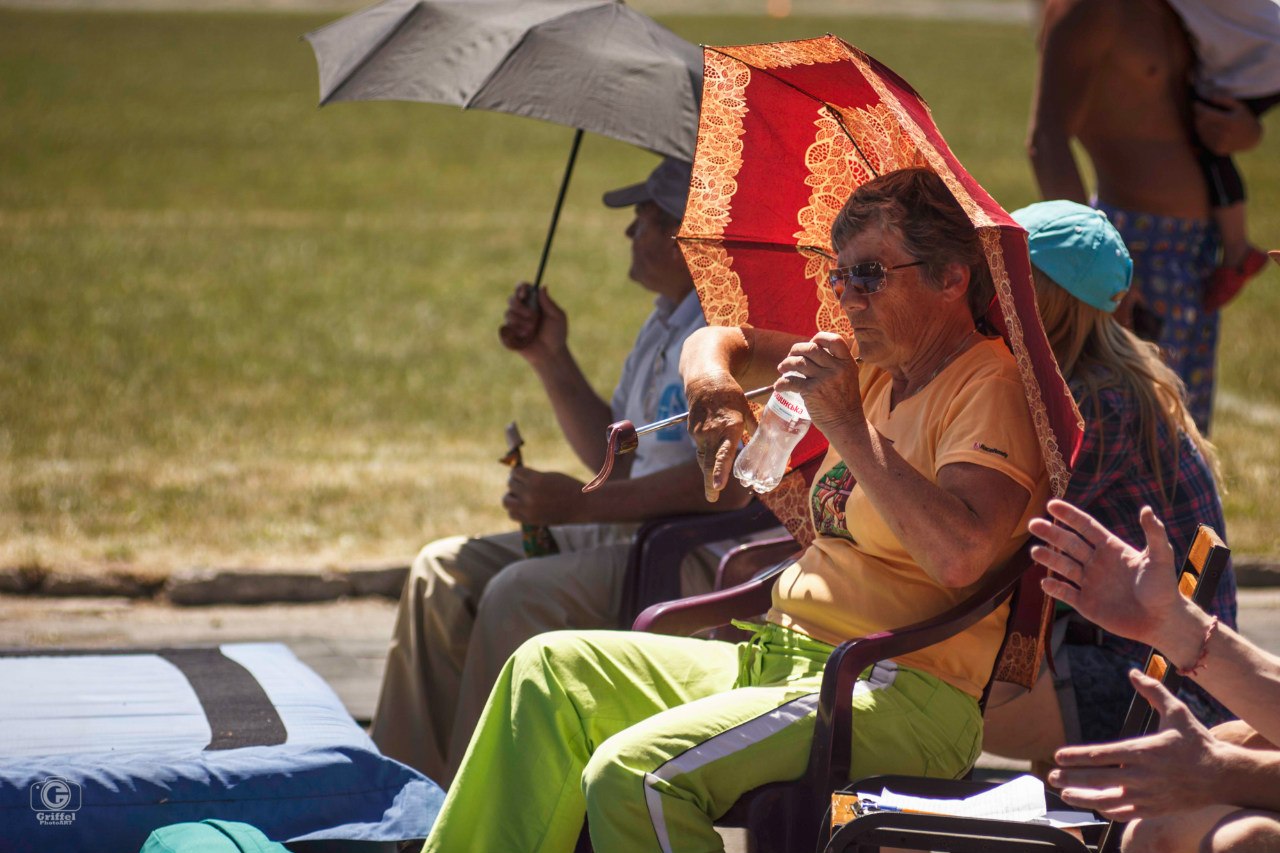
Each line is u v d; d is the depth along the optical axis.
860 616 11.36
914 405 11.46
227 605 22.88
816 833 10.51
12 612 21.91
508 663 11.30
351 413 35.94
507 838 10.88
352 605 23.17
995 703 12.61
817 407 10.56
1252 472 30.31
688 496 15.32
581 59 16.72
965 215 11.02
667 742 10.45
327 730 13.02
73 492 27.55
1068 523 9.03
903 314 11.34
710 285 13.30
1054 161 18.28
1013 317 10.09
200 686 14.23
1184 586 9.97
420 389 39.03
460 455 32.06
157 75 142.62
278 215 74.75
